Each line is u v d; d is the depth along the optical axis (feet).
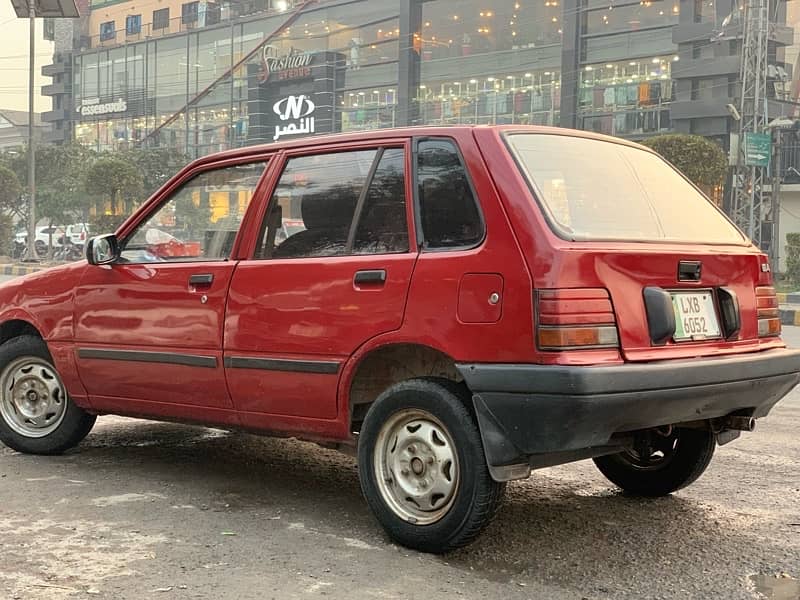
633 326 10.85
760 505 14.11
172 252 14.65
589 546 11.95
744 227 92.58
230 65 214.28
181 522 12.65
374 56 186.60
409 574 10.70
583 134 13.03
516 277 10.59
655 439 14.16
